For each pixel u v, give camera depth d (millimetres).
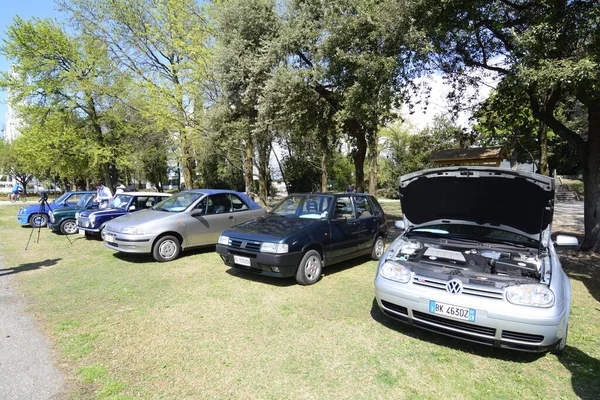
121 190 13625
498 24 7152
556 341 3088
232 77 12672
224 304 4766
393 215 16297
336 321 4207
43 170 33906
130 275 6215
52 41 21625
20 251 8445
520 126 10922
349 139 15516
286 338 3754
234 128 14977
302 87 10641
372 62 7961
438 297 3363
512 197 3984
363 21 8289
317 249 5844
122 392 2779
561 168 33938
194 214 7598
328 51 9148
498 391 2844
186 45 16766
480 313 3160
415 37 7148
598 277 6008
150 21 18875
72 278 6059
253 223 6230
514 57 6852
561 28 5656
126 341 3674
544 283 3209
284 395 2766
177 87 16625
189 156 21031
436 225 4832
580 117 20188
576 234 10312
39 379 2949
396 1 7453
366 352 3461
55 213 11008
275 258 5172
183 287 5516
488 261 3910
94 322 4160
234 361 3279
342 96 10195
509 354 3441
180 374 3055
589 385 2918
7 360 3264
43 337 3758
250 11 11711
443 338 3773
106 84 22000
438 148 25109
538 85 5883
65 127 22781
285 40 10328
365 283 5750
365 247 6980
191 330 3945
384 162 30391
